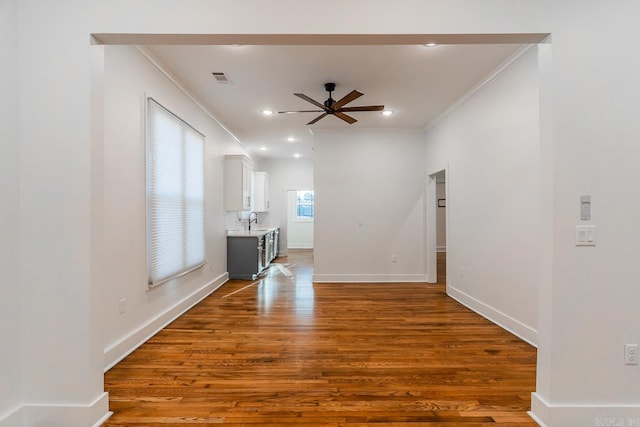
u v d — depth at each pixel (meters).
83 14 1.86
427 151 5.72
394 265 5.87
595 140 1.88
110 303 2.57
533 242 2.97
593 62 1.88
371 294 4.93
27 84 1.84
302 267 7.51
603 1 1.88
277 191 9.62
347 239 5.86
